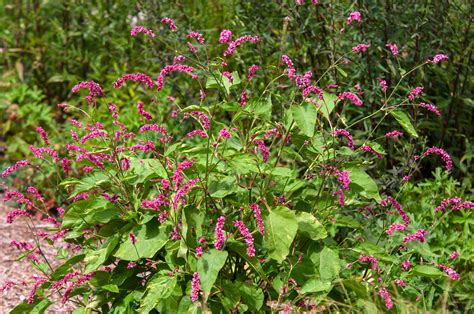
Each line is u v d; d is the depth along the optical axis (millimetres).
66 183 1987
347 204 1985
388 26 2680
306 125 1762
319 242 1866
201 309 1776
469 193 2787
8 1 4148
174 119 3121
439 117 2854
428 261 2229
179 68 1886
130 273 1921
